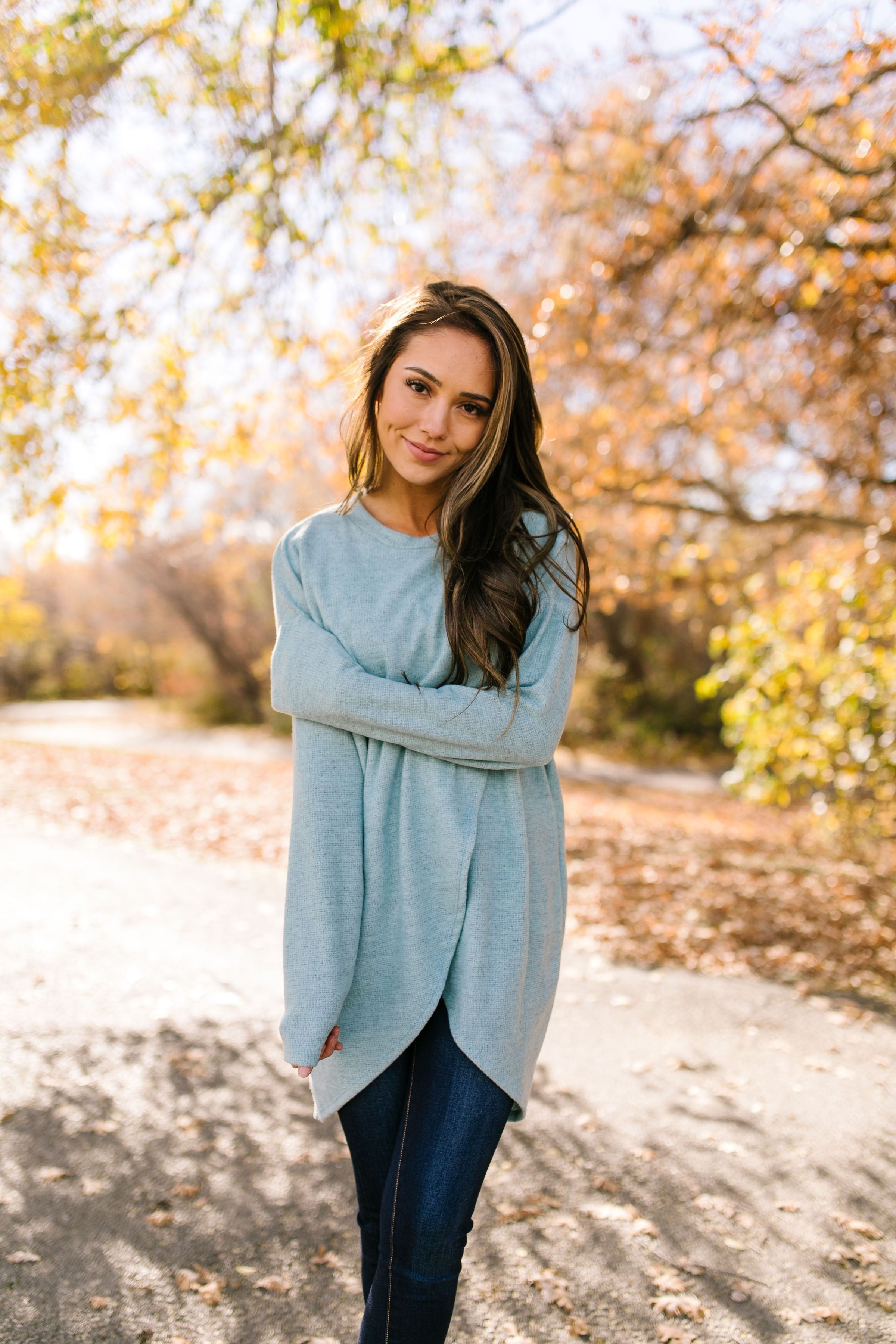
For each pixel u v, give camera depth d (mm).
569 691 1574
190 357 5848
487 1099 1403
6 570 28109
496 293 7207
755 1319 2119
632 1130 3068
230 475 6965
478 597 1509
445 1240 1339
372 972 1486
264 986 4320
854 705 6520
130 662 33438
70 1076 3264
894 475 7184
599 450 6867
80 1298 2090
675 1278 2266
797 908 6250
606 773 18625
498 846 1499
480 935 1448
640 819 11664
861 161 4918
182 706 27516
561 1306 2146
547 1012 1552
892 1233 2488
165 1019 3857
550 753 1529
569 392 7059
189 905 5672
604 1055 3725
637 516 8242
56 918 5199
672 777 18391
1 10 4316
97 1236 2334
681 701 22094
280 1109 3104
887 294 5531
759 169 5707
